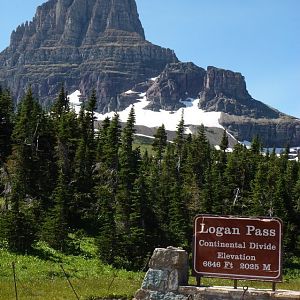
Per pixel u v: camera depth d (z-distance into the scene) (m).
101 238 49.56
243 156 100.94
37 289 27.06
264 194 80.06
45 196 65.69
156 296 15.43
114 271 43.50
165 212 71.06
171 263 15.49
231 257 15.40
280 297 14.39
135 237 51.12
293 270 61.97
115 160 77.75
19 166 65.88
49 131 77.00
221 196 76.31
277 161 116.31
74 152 78.38
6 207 55.84
